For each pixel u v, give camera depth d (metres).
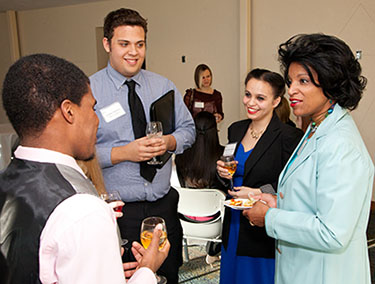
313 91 1.03
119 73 1.58
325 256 1.06
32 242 0.61
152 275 0.78
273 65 5.08
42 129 0.67
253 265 1.68
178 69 5.93
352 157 0.96
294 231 1.06
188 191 2.22
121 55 1.49
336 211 0.95
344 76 0.99
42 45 6.96
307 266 1.10
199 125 2.25
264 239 1.62
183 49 5.81
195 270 2.59
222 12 5.37
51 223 0.61
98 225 0.61
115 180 1.58
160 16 5.88
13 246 0.61
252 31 5.16
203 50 5.65
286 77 1.13
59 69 0.67
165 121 1.65
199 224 2.30
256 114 1.74
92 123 0.74
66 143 0.70
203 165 2.28
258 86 1.69
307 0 4.60
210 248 2.56
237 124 1.94
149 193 1.61
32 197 0.64
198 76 4.95
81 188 0.67
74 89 0.68
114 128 1.57
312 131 1.17
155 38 6.00
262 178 1.70
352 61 1.00
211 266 2.64
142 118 1.61
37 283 0.61
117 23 1.47
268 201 1.47
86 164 1.47
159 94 1.72
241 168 1.79
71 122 0.69
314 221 1.01
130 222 1.61
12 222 0.63
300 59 1.01
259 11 5.04
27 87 0.64
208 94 4.98
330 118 1.06
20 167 0.68
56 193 0.64
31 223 0.62
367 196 1.06
